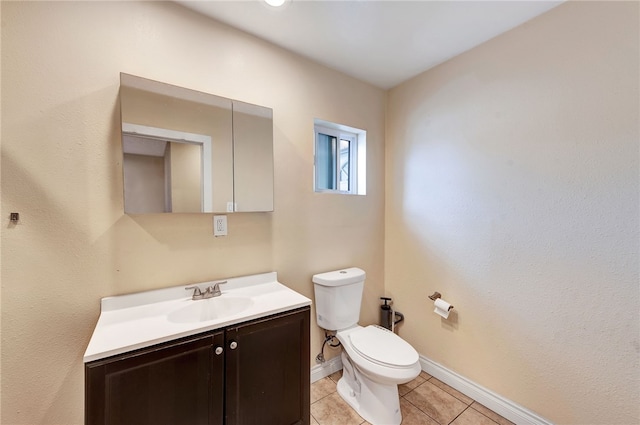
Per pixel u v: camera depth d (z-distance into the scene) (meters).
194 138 1.39
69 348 1.15
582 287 1.33
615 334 1.24
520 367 1.55
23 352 1.08
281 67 1.73
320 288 1.85
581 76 1.31
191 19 1.40
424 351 2.07
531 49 1.48
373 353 1.51
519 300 1.55
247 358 1.17
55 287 1.12
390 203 2.34
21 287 1.07
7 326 1.05
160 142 1.30
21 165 1.06
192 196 1.38
